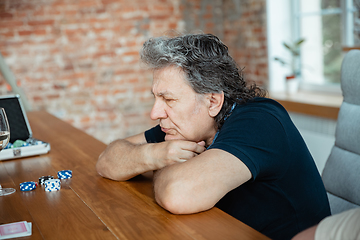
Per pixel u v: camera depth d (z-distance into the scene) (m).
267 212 1.17
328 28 3.64
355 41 3.36
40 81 4.45
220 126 1.24
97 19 4.53
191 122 1.20
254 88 1.33
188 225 0.94
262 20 4.16
